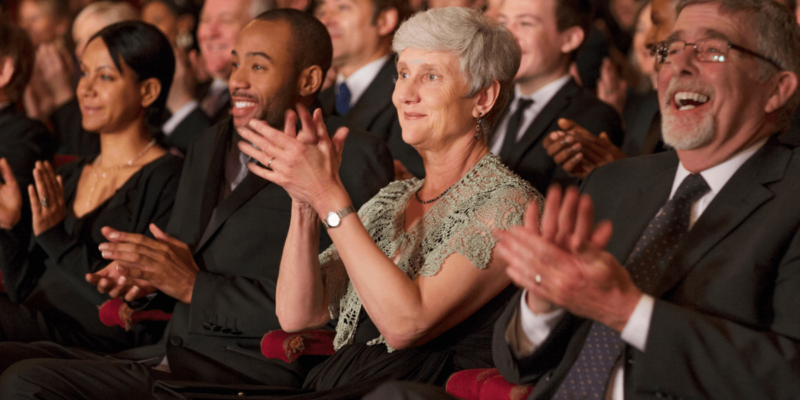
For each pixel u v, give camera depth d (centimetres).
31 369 299
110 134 432
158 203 418
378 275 240
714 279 203
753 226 205
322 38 381
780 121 217
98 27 664
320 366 291
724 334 186
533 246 181
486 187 268
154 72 432
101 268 402
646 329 187
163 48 436
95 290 399
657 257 215
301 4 702
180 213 384
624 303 186
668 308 188
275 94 371
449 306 246
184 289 345
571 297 183
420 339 252
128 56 422
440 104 269
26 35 488
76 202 434
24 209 439
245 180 361
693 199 217
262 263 351
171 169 424
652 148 361
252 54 371
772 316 200
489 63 269
